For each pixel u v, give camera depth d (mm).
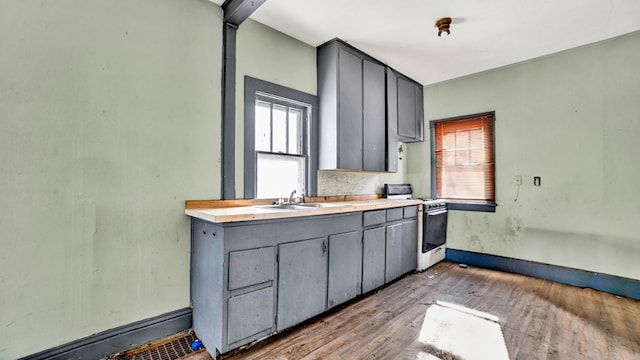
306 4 2236
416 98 3963
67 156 1610
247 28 2404
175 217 2012
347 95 2875
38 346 1534
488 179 3664
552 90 3150
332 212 2236
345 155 2842
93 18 1696
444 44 2910
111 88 1754
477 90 3717
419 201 3387
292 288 1992
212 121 2193
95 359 1695
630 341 1927
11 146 1457
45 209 1547
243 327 1736
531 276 3266
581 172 2967
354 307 2441
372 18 2436
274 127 2684
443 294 2738
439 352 1798
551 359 1729
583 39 2799
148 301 1901
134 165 1840
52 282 1569
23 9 1491
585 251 2934
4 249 1442
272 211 1899
